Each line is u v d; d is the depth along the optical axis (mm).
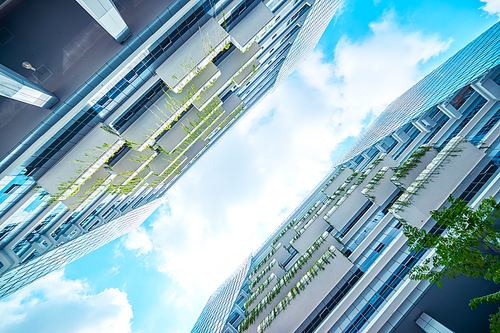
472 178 14594
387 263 16328
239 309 32375
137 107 19719
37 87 12203
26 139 13227
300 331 18141
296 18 28000
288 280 23188
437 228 14289
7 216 17344
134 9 14719
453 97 22500
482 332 11250
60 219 25062
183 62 17625
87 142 17391
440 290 12414
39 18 13688
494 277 7379
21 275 22828
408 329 12305
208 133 29656
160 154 27234
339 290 18875
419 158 19734
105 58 14164
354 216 25797
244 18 20219
